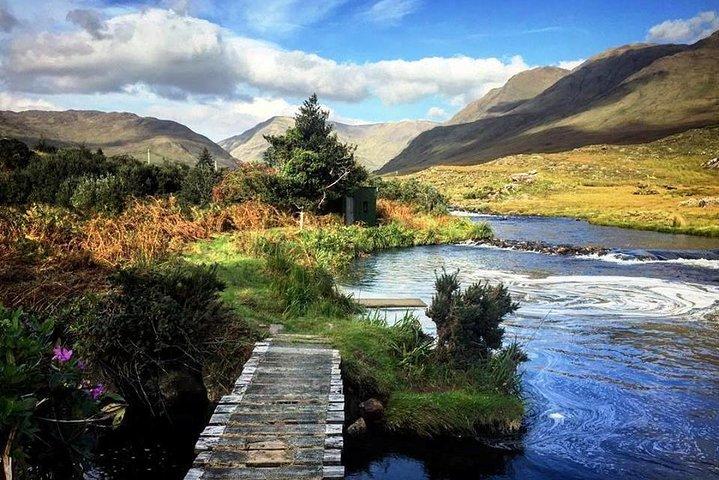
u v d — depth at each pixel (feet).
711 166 486.79
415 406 30.81
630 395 35.14
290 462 20.49
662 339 47.39
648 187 359.05
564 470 26.84
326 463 20.49
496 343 37.35
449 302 37.78
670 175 455.63
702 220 176.96
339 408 24.89
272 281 48.65
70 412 17.38
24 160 152.15
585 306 60.80
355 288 69.31
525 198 337.31
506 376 35.12
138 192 107.24
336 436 22.41
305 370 29.55
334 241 91.66
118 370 30.30
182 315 31.30
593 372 39.11
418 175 538.06
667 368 40.04
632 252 109.09
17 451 14.53
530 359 41.86
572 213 240.53
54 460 17.57
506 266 91.81
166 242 66.18
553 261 98.37
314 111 129.70
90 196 88.58
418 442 29.17
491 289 38.42
